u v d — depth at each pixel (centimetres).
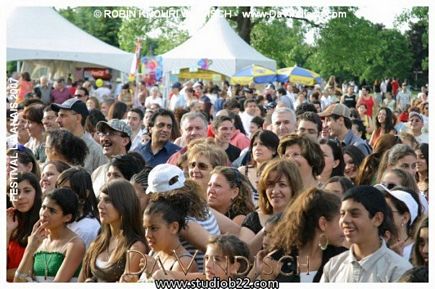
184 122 913
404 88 2633
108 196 559
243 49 2566
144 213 537
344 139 983
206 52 2502
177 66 2509
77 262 585
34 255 594
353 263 473
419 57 3684
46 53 2241
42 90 2250
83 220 609
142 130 1123
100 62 2305
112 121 874
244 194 634
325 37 3291
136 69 2333
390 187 636
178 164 748
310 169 669
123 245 555
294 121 896
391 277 465
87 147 821
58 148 793
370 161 755
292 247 507
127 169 690
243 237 581
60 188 598
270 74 2575
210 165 674
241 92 2350
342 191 593
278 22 3344
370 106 1903
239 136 1028
